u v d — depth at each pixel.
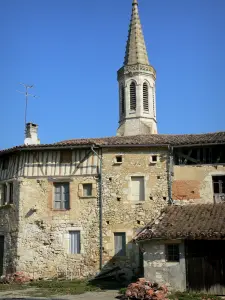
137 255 21.28
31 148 22.86
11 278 21.16
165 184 22.08
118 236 21.92
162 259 16.89
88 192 22.67
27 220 22.64
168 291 16.11
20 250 22.30
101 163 22.70
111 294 16.36
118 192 22.28
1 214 23.81
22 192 23.00
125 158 22.64
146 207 21.92
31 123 26.86
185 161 22.41
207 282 16.06
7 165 24.31
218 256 16.16
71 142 23.75
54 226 22.38
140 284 15.55
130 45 43.25
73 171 22.84
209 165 22.00
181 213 18.86
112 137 26.03
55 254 22.03
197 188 21.84
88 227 22.08
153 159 22.56
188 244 16.64
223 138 21.88
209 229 16.34
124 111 41.44
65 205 22.75
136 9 44.66
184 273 16.45
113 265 21.44
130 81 41.50
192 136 24.36
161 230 17.14
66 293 16.73
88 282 20.11
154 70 42.69
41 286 18.97
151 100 41.66
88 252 21.78
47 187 22.89
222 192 21.78
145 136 25.64
